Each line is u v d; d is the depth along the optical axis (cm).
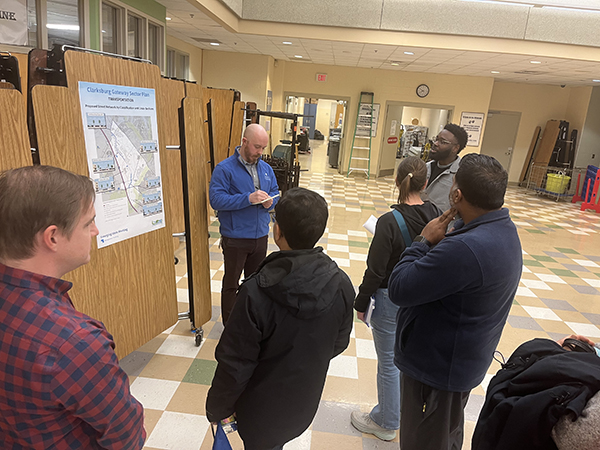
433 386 134
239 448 196
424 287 124
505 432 98
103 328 84
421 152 1523
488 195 123
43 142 173
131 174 223
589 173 928
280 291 118
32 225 73
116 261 220
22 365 71
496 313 129
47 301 75
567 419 88
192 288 271
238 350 122
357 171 1198
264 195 255
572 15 666
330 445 204
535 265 533
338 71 1127
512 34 680
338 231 604
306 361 128
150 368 253
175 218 457
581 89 1112
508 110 1202
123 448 86
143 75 225
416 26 690
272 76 1095
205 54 1034
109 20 535
